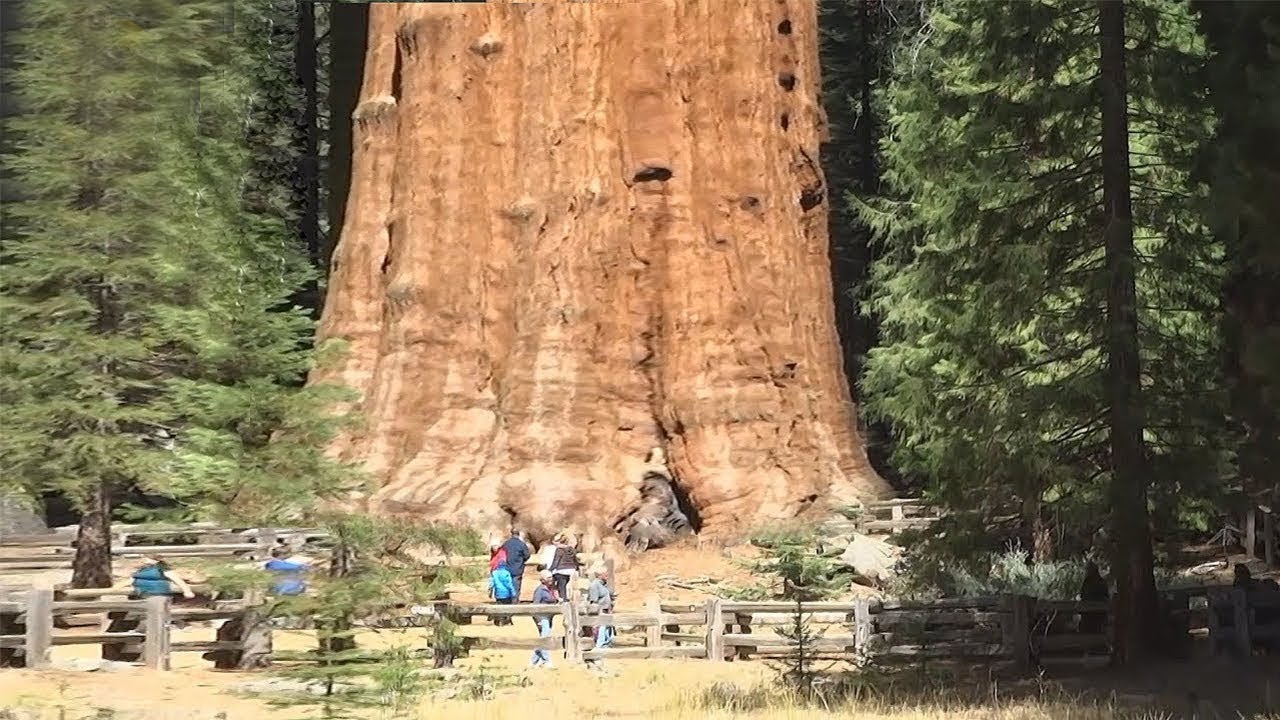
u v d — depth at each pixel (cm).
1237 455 1681
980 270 1750
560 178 3338
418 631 2022
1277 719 1202
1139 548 1656
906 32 4116
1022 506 1772
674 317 3306
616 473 3192
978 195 1745
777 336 3331
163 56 2438
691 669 1889
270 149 3844
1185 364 1708
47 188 2434
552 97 3381
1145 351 1764
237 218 2538
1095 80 1688
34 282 2434
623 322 3294
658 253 3338
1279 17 1365
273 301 2147
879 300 3231
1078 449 1744
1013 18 1692
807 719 1358
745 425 3238
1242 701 1345
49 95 2403
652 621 2025
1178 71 1638
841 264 4738
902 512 3080
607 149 3353
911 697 1518
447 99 3459
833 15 5169
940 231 2208
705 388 3259
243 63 2922
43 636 1762
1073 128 1741
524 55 3444
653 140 3359
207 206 2481
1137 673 1592
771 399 3275
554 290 3275
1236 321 1648
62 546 3133
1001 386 1759
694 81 3409
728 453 3216
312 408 1541
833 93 5069
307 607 1288
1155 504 1673
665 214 3347
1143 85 1712
